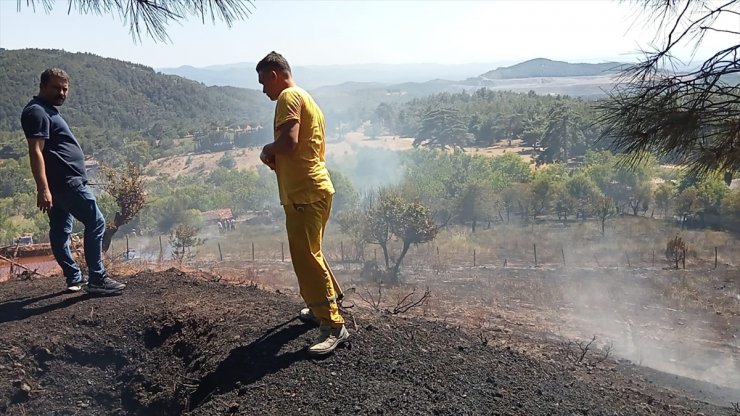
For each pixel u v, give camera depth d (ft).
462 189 146.20
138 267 23.97
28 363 12.93
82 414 12.62
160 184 327.47
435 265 79.51
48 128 13.70
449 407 9.95
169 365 13.11
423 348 12.46
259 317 13.53
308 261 11.15
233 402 10.09
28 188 255.50
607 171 147.33
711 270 75.56
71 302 15.28
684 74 9.66
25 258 26.30
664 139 9.77
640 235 116.47
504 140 425.69
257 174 301.02
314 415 9.61
